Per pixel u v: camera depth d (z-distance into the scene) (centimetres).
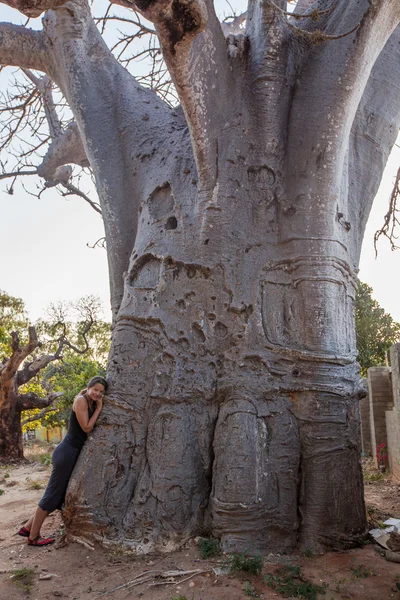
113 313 726
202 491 562
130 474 573
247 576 470
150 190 700
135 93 796
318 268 612
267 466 557
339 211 663
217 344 606
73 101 777
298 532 551
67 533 561
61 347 2027
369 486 977
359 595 438
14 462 1606
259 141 640
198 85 588
